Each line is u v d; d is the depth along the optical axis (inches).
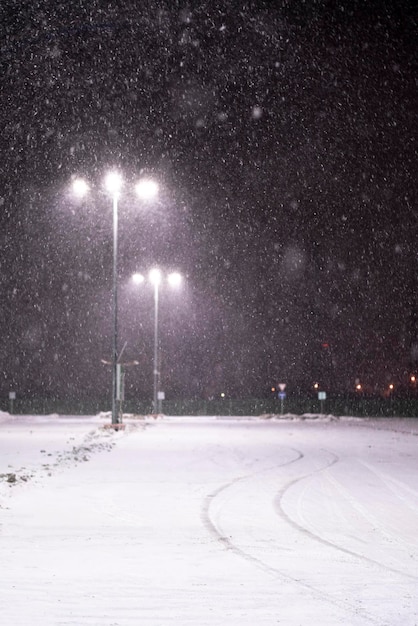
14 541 468.4
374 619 304.3
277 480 806.5
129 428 1781.5
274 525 542.0
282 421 2343.8
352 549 460.4
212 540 481.4
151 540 478.0
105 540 475.8
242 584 364.5
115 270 1675.7
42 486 727.1
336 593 348.8
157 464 954.1
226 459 1035.9
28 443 1268.5
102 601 327.9
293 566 408.5
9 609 312.7
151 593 343.6
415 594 348.2
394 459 1058.1
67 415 2726.4
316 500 665.6
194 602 328.5
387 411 3161.9
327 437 1542.8
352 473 880.3
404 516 586.6
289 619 303.3
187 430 1786.4
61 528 516.7
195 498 665.0
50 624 291.0
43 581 364.2
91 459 1010.1
